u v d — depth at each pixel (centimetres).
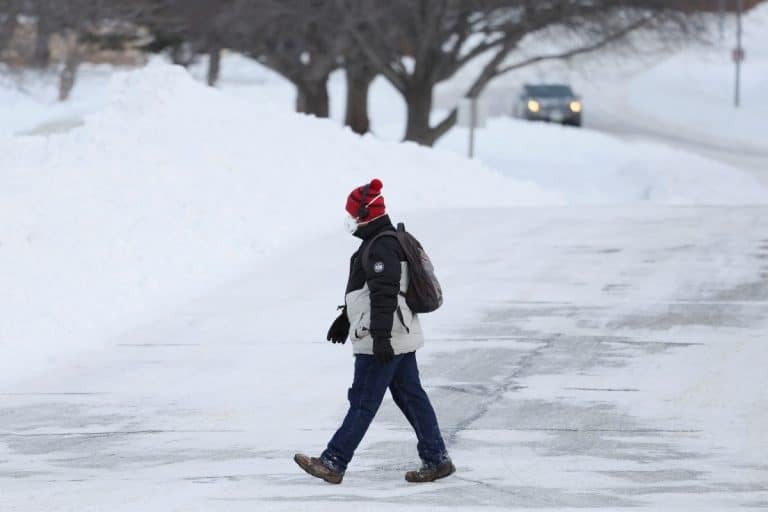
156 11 13262
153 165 6538
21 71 15788
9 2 13025
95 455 3203
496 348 4222
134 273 5341
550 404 3534
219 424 3494
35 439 3422
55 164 6444
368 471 2895
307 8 12644
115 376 4138
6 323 4725
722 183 13538
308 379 3972
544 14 12838
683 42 13512
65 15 13175
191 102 7619
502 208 7369
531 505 2511
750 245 5906
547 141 16675
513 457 3000
